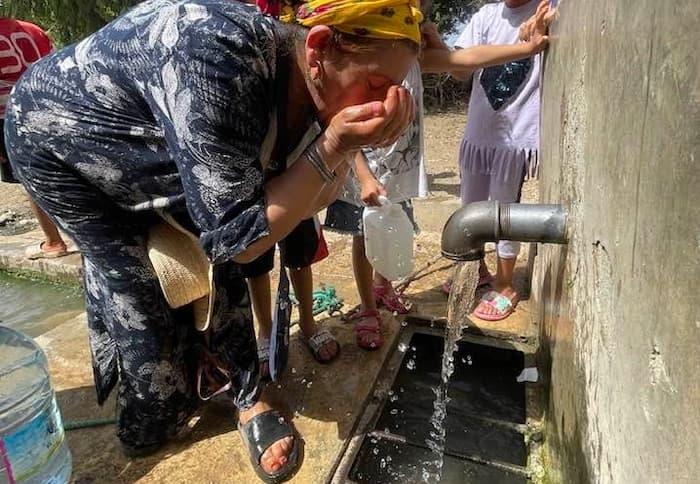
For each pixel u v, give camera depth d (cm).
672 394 79
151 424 203
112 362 209
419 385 257
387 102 129
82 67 161
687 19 74
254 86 139
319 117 146
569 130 185
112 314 190
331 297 301
